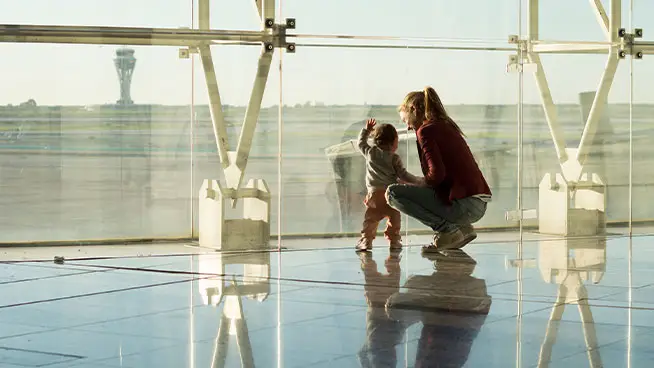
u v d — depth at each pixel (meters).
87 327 4.37
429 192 7.55
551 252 7.73
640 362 3.65
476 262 7.01
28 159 7.53
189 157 7.83
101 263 7.00
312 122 8.12
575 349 3.89
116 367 3.60
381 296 5.28
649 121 9.38
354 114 8.24
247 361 3.69
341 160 8.23
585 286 5.71
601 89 9.15
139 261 7.12
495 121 8.77
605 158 9.24
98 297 5.25
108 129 7.66
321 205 8.19
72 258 7.39
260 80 7.94
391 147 7.98
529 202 8.95
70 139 7.59
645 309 4.86
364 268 6.62
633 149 9.35
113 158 7.69
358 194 8.29
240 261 7.13
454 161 7.52
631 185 9.39
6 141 7.47
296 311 4.78
